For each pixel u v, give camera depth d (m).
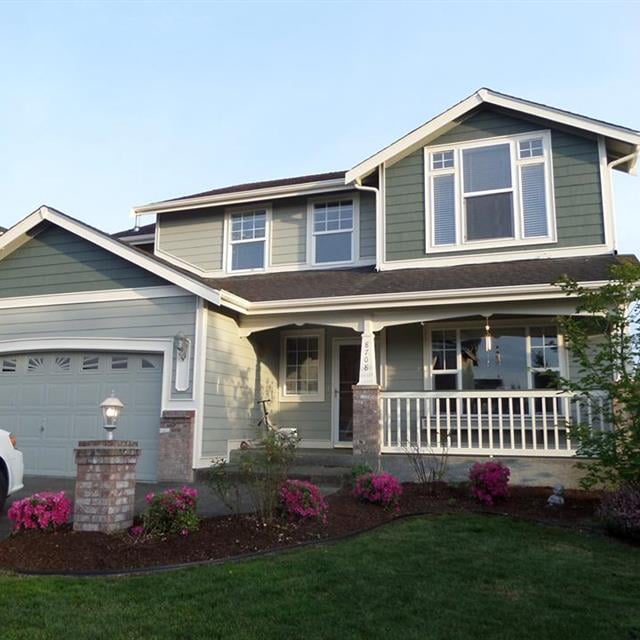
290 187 14.37
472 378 12.27
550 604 4.78
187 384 11.39
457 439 10.91
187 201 15.26
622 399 7.77
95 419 12.14
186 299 11.70
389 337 12.90
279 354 14.33
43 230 13.02
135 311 12.04
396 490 8.28
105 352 12.27
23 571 5.64
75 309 12.51
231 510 7.70
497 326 12.32
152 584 5.20
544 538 6.81
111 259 12.41
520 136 12.56
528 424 11.66
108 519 6.64
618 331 8.36
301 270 14.43
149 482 11.23
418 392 11.12
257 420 13.18
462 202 12.74
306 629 4.27
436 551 6.23
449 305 10.96
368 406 11.12
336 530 7.06
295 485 7.38
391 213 13.17
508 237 12.32
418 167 13.16
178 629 4.27
